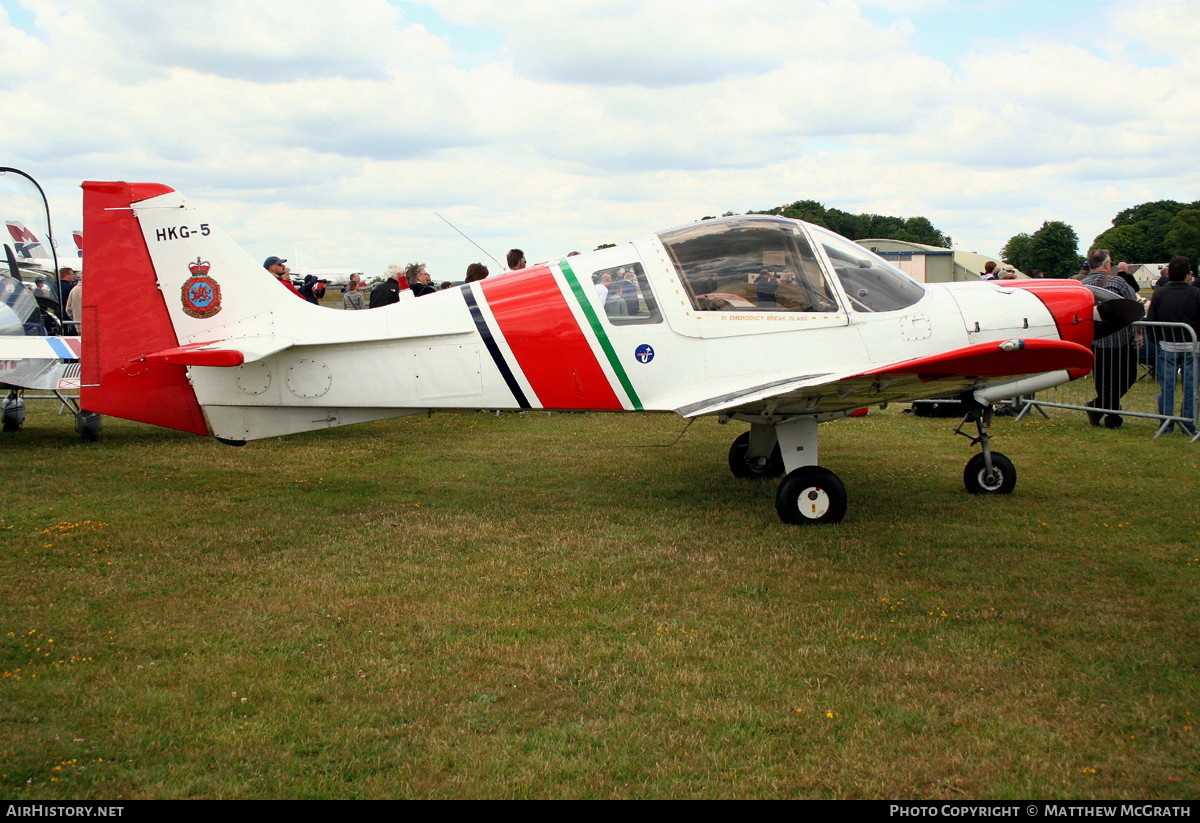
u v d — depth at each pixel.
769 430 7.26
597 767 2.92
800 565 5.01
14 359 8.46
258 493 6.93
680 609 4.34
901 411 11.02
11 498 6.68
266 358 6.44
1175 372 8.83
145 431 9.99
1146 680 3.50
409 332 6.37
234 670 3.65
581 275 6.32
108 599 4.50
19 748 3.02
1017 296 6.67
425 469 7.90
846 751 3.00
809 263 6.25
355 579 4.82
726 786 2.81
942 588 4.61
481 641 3.96
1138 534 5.57
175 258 6.41
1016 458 7.98
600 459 8.33
